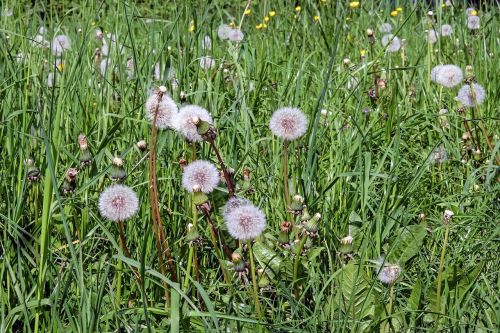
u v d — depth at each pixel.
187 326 0.74
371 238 0.86
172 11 1.51
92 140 1.08
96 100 1.14
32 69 1.19
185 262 0.89
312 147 0.95
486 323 0.78
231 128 1.11
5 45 1.08
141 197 0.92
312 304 0.83
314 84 1.46
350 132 1.12
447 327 0.74
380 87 1.38
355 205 0.93
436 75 1.24
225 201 0.92
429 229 0.95
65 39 1.40
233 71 1.42
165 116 0.82
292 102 1.25
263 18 2.00
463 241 0.92
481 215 0.96
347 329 0.78
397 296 0.82
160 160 0.99
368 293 0.76
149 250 0.86
